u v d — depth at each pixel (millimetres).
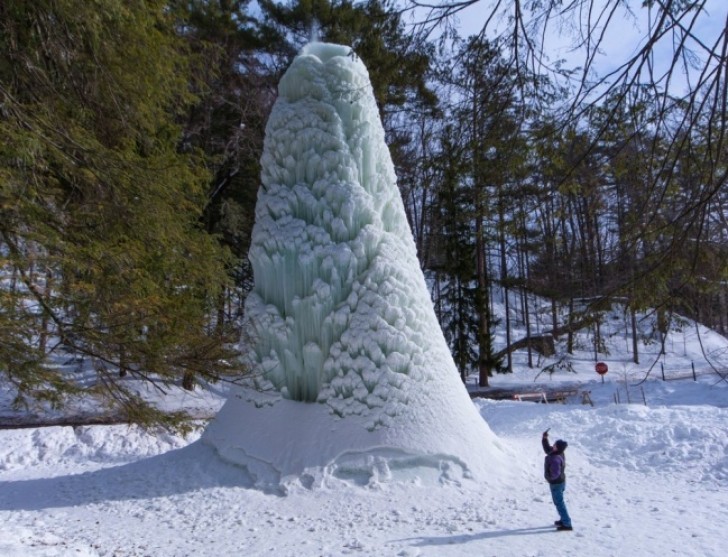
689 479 9422
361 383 9648
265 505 8367
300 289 10367
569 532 6988
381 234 10547
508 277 26281
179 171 9672
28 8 8031
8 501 9062
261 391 9688
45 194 7480
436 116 6000
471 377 29609
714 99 3670
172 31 13375
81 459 13234
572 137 4664
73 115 8938
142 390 18234
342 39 11109
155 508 8344
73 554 6195
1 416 17578
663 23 3797
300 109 11023
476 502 8461
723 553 6137
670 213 4547
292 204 10727
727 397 18375
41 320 6680
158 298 7566
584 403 19609
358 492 8680
